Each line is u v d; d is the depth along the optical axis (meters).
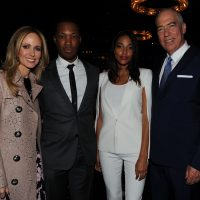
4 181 1.87
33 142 2.07
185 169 2.17
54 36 2.53
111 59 2.46
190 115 2.13
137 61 2.40
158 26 2.33
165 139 2.22
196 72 2.12
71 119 2.38
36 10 9.86
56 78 2.38
